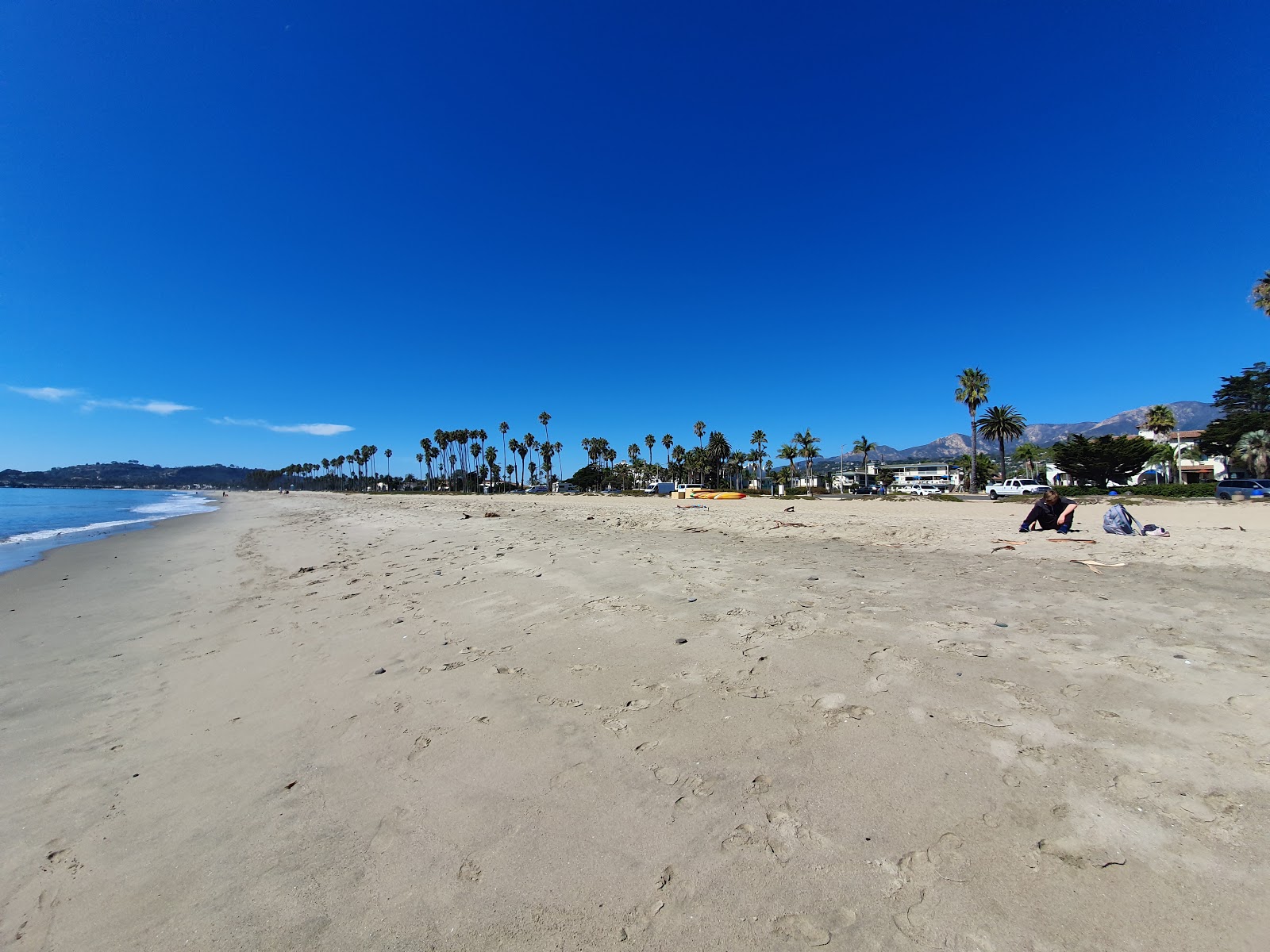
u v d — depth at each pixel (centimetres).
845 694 372
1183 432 7119
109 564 1287
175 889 236
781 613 565
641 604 630
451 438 12069
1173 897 197
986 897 204
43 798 314
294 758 341
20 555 1491
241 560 1290
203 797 305
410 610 671
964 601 597
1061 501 1265
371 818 275
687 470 10569
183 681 493
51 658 588
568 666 456
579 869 231
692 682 408
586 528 1652
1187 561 820
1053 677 385
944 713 338
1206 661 404
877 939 190
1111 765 277
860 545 1105
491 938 201
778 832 245
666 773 297
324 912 218
